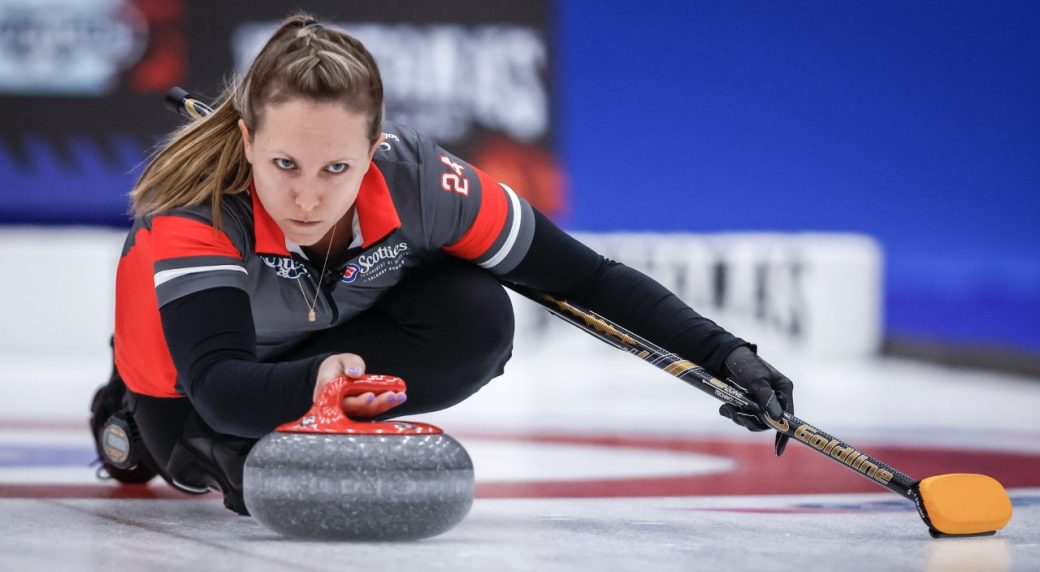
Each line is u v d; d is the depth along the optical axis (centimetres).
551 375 3156
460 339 946
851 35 4016
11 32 3691
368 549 716
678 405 2434
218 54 3759
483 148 3888
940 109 3988
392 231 862
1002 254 3919
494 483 1234
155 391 938
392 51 3838
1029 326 3716
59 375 2902
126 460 1045
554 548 753
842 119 4028
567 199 3947
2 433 1780
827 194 4044
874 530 871
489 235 911
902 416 2288
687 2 3991
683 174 4022
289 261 843
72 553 722
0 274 3441
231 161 808
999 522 840
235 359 768
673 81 4000
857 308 3691
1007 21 3953
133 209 842
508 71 3881
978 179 3962
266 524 729
